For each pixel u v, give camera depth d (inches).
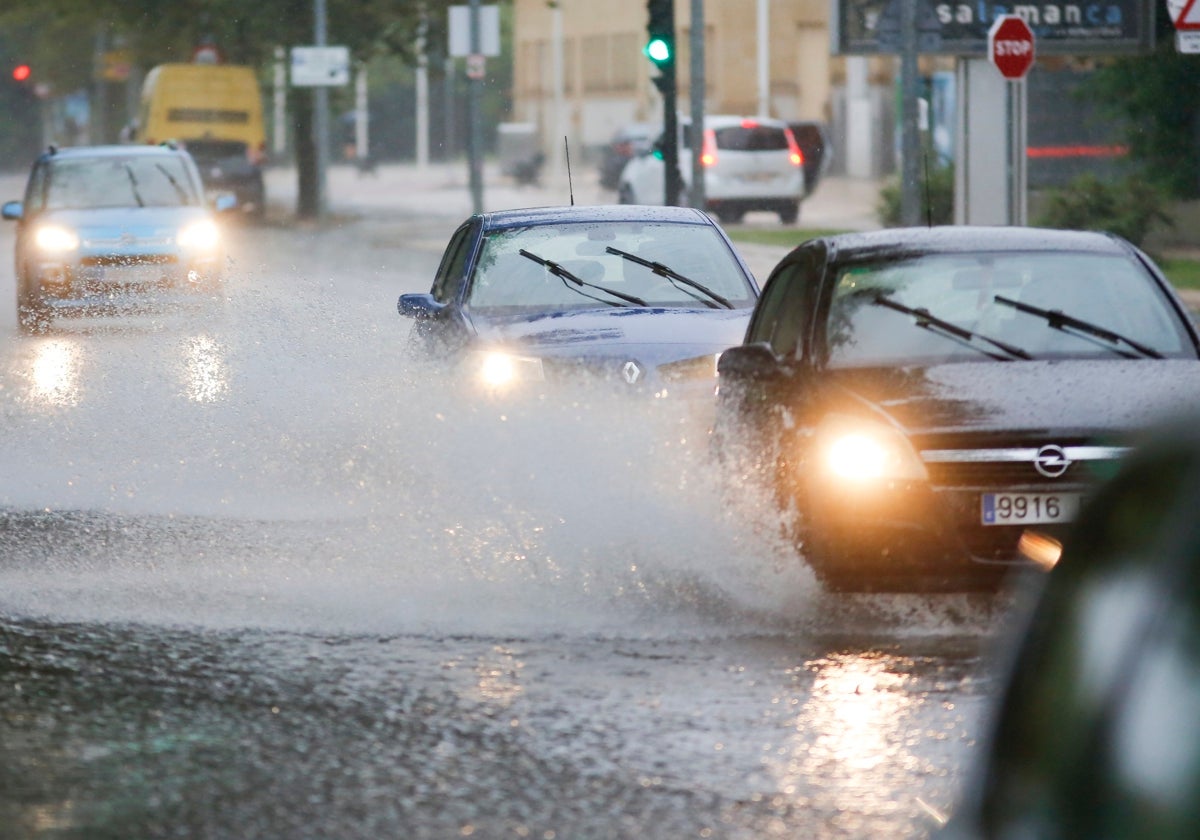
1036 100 4921.3
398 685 868.6
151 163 2915.8
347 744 779.4
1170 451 326.6
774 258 3966.5
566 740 778.8
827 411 1016.2
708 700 836.0
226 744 781.9
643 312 1488.7
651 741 775.1
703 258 1579.7
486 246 1565.0
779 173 5521.7
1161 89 3971.5
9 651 938.7
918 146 3208.7
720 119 5595.5
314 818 685.3
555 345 1397.6
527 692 853.2
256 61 6791.3
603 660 909.2
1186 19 2561.5
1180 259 3656.5
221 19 6609.3
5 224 6638.8
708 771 733.9
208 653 932.0
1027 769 329.1
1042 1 3415.4
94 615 1012.5
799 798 698.2
